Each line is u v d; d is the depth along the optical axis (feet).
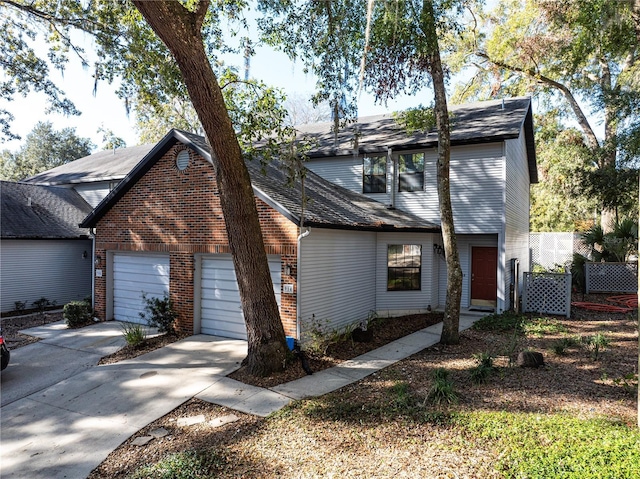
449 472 14.25
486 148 46.32
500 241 45.65
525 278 44.68
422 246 47.11
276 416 19.92
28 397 24.49
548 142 85.30
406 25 29.22
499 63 74.59
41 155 158.10
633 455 14.07
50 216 58.44
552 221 92.43
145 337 35.47
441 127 32.17
